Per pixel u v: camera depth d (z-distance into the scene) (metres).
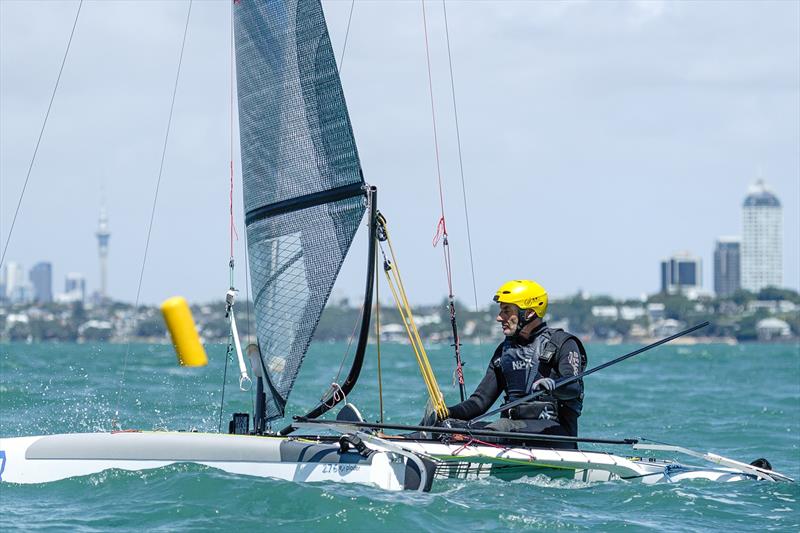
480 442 31.86
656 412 63.66
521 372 33.56
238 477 28.97
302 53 31.69
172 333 28.98
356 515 26.31
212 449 29.88
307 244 31.66
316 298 31.39
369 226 30.98
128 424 49.47
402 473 29.36
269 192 32.22
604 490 31.45
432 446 31.03
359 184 30.92
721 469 35.12
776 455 45.22
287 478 29.28
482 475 32.16
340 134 31.14
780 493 31.86
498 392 34.47
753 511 29.36
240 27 33.12
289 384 31.50
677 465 35.25
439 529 25.86
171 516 26.14
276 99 32.25
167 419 51.62
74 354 181.50
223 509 26.67
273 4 32.16
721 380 111.75
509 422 33.12
